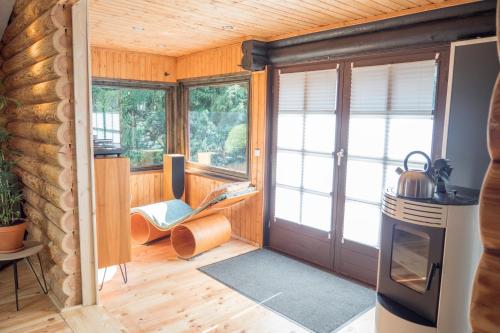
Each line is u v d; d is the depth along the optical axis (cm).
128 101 587
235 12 335
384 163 351
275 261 432
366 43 343
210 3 311
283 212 458
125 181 341
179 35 440
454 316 222
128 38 464
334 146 394
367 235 373
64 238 289
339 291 358
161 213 471
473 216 216
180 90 622
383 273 252
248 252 461
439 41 297
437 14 289
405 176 235
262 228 474
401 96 333
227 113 532
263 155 462
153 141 623
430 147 316
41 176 329
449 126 286
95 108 554
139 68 577
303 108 421
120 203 340
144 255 446
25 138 377
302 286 368
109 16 357
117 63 553
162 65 603
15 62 377
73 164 286
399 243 243
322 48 381
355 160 375
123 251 346
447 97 287
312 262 429
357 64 365
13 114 411
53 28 271
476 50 270
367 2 295
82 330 271
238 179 513
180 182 587
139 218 492
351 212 384
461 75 278
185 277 386
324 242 414
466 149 278
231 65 498
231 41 474
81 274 299
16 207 382
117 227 340
